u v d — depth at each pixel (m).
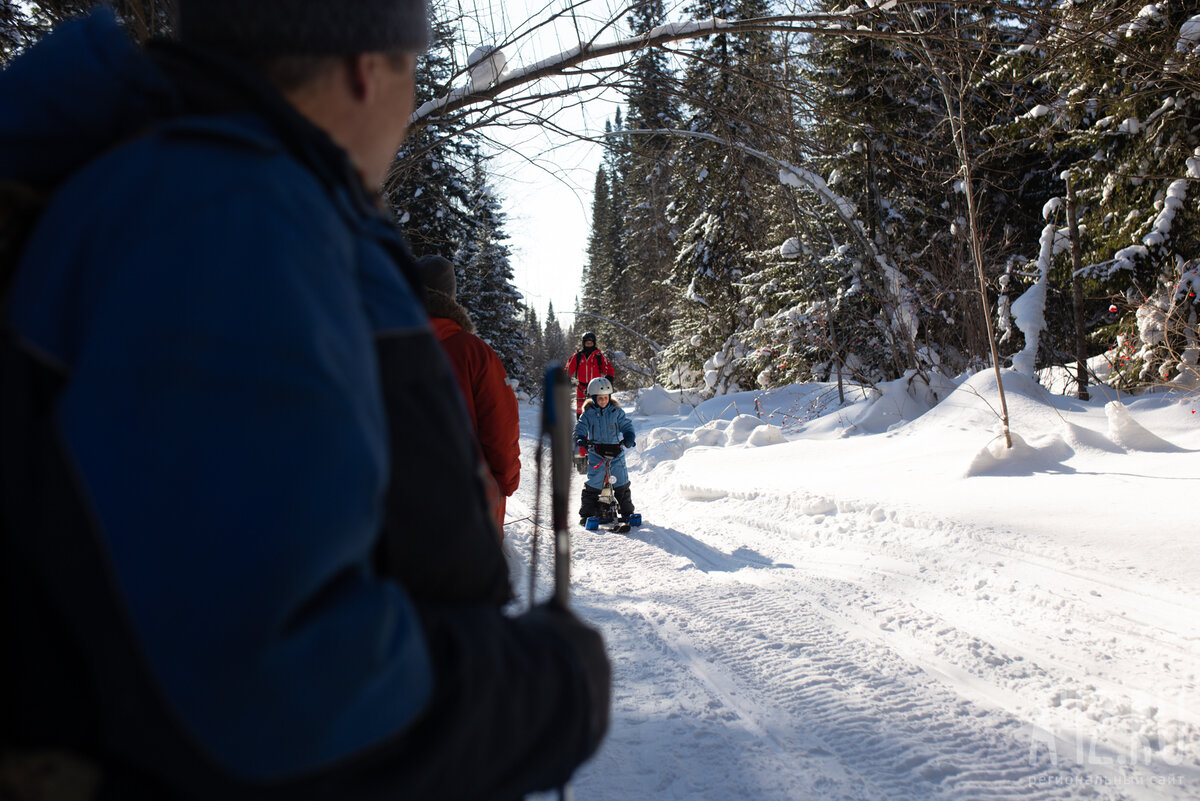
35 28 3.86
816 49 5.33
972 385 9.51
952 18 4.30
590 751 0.83
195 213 0.62
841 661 3.79
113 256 0.62
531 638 0.83
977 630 4.05
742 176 5.48
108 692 0.59
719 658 3.91
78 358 0.60
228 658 0.53
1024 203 17.11
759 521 6.92
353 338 0.67
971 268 12.62
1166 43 6.14
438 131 4.57
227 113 0.78
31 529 0.60
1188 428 7.71
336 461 0.59
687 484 8.56
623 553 6.48
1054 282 13.55
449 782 0.68
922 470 7.44
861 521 6.20
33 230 0.70
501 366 3.64
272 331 0.59
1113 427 7.16
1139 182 11.91
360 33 0.85
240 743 0.55
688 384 23.48
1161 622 3.83
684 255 21.17
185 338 0.56
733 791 2.69
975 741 2.97
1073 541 4.98
